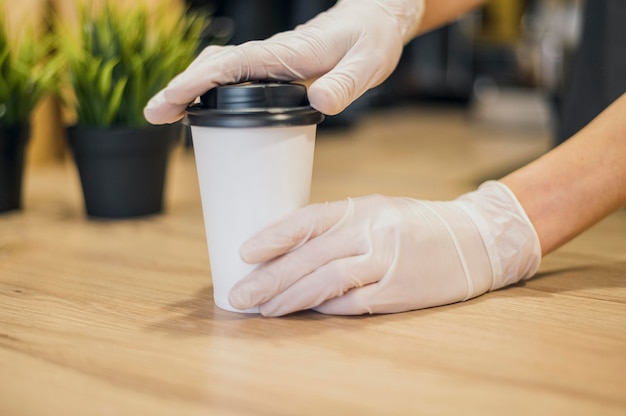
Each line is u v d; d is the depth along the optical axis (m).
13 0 1.53
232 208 0.71
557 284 0.85
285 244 0.70
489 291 0.82
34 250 1.02
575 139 0.83
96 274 0.90
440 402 0.55
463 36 2.84
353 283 0.71
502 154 1.97
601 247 1.03
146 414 0.53
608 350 0.65
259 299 0.71
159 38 1.18
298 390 0.57
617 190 0.80
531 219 0.80
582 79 1.29
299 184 0.72
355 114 2.58
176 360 0.63
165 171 1.24
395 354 0.64
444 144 2.17
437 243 0.76
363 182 1.54
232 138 0.69
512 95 2.61
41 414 0.53
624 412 0.54
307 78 0.81
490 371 0.60
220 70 0.71
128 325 0.72
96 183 1.18
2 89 1.18
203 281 0.87
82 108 1.17
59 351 0.65
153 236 1.10
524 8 2.64
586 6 1.27
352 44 0.82
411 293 0.74
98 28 1.16
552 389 0.57
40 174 1.63
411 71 3.01
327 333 0.69
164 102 0.74
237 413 0.53
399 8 0.90
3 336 0.69
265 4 2.14
